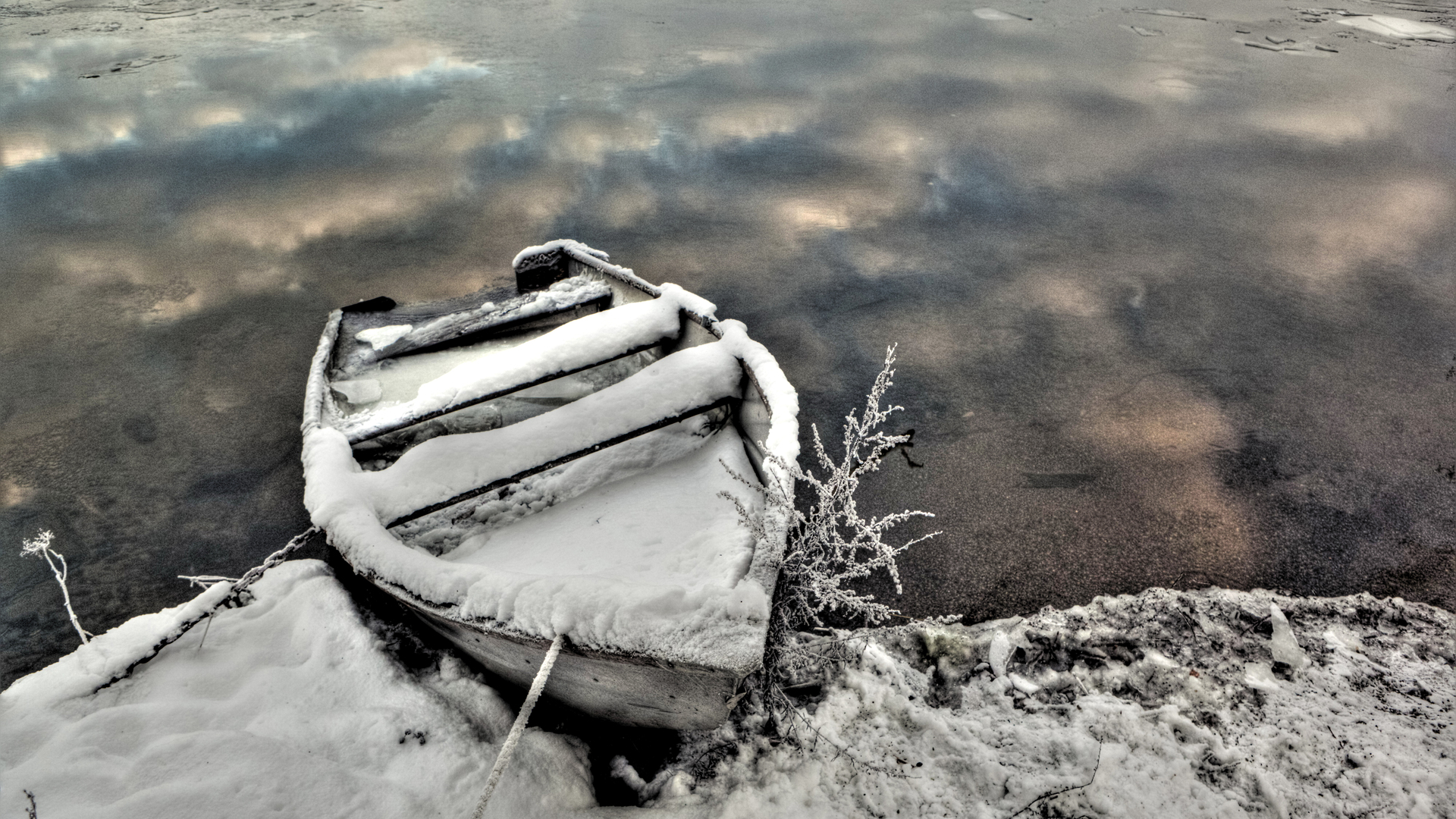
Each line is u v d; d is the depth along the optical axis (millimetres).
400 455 4012
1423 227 8016
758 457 3684
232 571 3984
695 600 2494
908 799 2840
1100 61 14570
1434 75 13516
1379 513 4293
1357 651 3479
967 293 6762
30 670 3480
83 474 4629
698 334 4367
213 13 18562
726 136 10797
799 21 17969
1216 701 3238
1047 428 5008
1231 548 4070
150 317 6352
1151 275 7086
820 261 7371
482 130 11016
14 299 6629
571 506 3488
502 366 3830
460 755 2805
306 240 7746
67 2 19406
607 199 8797
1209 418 5098
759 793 2824
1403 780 2896
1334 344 5961
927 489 4500
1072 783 2889
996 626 3631
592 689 2848
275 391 5398
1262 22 17500
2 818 2473
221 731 2771
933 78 13516
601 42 15930
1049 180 9312
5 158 9891
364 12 18812
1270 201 8711
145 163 9781
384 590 2826
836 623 3660
